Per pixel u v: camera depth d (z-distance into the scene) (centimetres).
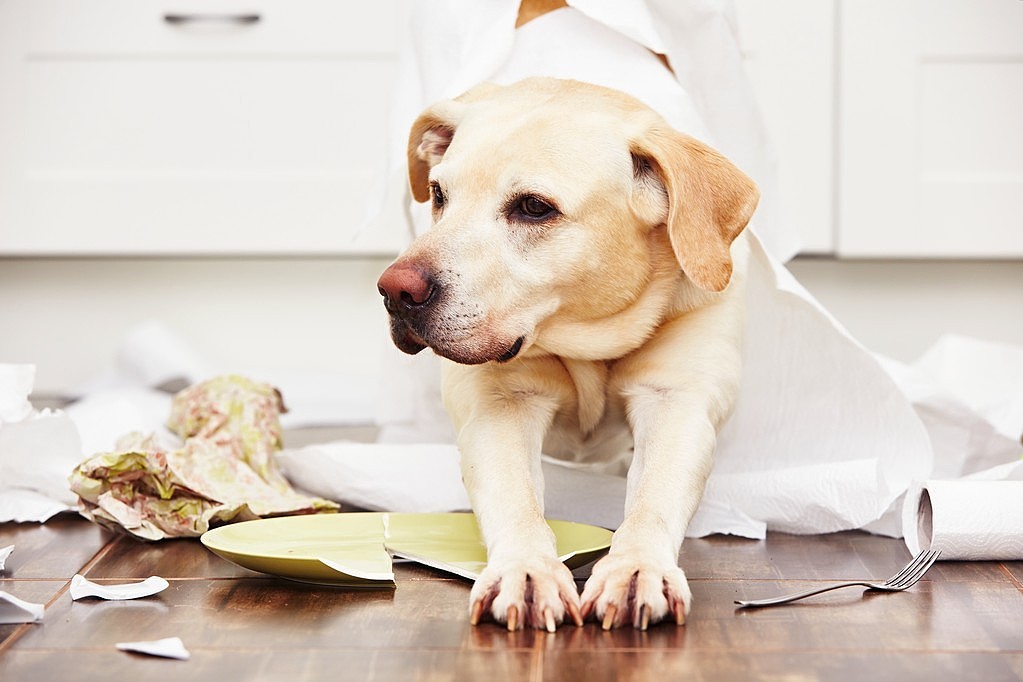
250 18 325
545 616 131
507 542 141
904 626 135
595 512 188
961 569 161
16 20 326
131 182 332
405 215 214
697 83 217
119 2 326
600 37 205
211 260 346
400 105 216
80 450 201
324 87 329
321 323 349
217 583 154
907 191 327
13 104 329
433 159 188
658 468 156
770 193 225
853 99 324
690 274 156
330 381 322
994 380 269
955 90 324
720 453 203
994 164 326
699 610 141
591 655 125
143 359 315
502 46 201
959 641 130
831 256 336
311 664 122
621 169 160
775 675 119
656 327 172
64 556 170
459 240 151
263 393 226
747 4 323
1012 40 321
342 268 346
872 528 184
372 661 123
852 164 326
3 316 347
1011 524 162
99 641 130
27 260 345
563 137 158
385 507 198
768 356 198
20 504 193
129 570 162
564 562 147
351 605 143
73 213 333
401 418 229
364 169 332
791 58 325
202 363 322
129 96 330
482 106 172
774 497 185
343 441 275
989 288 340
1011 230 327
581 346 167
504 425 164
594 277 160
